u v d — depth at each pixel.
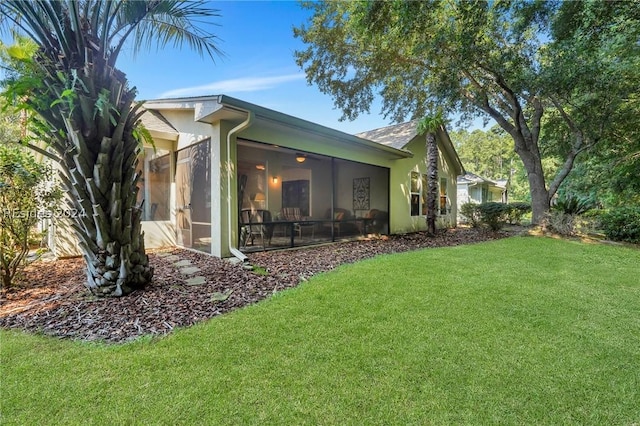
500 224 10.88
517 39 7.95
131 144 3.57
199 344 2.42
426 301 3.37
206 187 6.06
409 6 7.04
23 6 2.91
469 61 7.51
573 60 7.26
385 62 9.96
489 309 3.16
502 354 2.30
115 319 2.92
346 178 11.94
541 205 9.58
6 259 3.98
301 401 1.79
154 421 1.63
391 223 10.30
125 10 3.34
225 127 5.71
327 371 2.08
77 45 3.12
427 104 10.34
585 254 6.07
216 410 1.71
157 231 7.32
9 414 1.68
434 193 9.49
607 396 1.84
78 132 3.13
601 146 10.48
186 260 5.62
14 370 2.07
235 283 4.10
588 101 8.34
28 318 2.96
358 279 4.19
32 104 3.08
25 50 3.22
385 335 2.58
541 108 9.45
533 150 9.66
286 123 6.07
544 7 7.01
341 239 8.75
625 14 6.62
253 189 9.84
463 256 5.78
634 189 11.03
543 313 3.07
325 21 10.02
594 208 11.81
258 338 2.53
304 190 11.39
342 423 1.63
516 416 1.68
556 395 1.84
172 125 7.39
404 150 10.09
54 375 2.02
